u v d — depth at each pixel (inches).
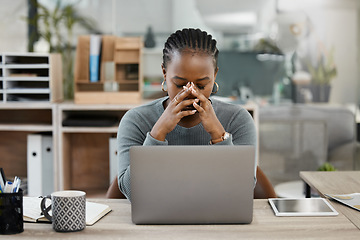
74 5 164.6
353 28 165.6
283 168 162.9
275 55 166.4
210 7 165.8
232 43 166.9
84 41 126.2
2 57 119.1
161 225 52.6
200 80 58.9
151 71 165.0
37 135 122.2
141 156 51.7
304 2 165.5
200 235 49.2
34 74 122.5
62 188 121.8
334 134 164.1
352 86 165.8
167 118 57.8
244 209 52.3
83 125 120.0
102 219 54.7
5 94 120.3
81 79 126.3
